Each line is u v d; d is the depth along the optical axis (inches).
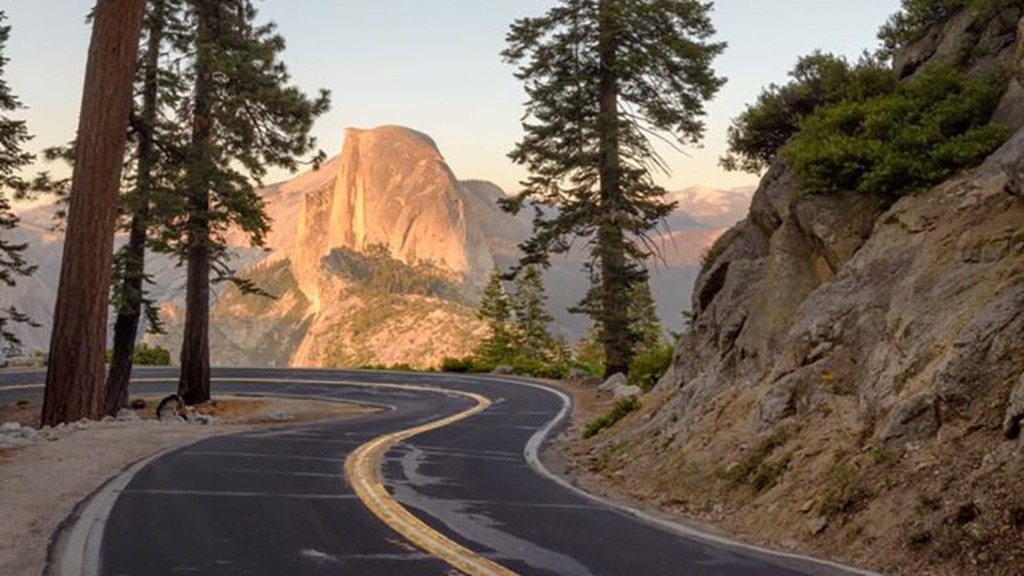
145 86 1197.7
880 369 392.5
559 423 957.2
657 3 1336.1
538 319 3245.6
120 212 1155.3
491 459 621.6
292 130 1294.3
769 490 387.2
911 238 446.3
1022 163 391.5
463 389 1579.7
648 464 531.2
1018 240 381.1
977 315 352.5
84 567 258.5
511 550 297.4
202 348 1305.4
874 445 354.0
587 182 1433.3
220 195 1232.2
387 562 271.9
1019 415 293.0
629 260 1456.7
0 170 1138.0
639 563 283.1
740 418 478.6
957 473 301.7
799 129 669.3
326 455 573.9
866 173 501.0
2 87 1127.6
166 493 396.2
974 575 261.3
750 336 538.3
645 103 1412.4
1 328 1288.1
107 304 784.9
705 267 730.2
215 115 1236.5
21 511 338.0
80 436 599.5
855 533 316.2
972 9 563.8
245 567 262.5
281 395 1588.3
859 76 593.6
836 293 464.1
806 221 531.2
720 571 273.4
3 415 1343.5
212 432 709.3
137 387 1733.5
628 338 1437.0
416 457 599.5
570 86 1414.9
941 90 522.3
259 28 1316.4
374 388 1700.3
